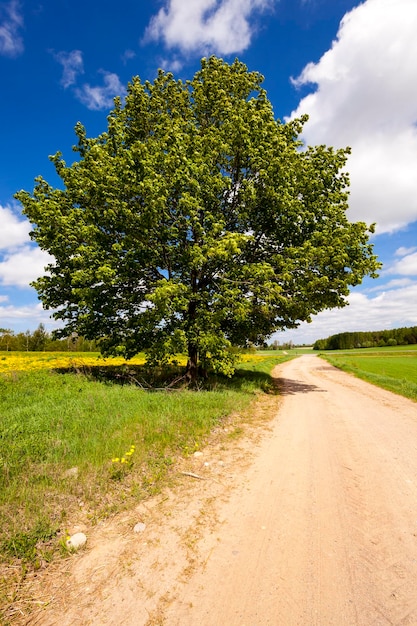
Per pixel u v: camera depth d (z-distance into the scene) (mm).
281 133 16844
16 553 3199
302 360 60125
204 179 13039
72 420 7090
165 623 2496
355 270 15031
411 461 6059
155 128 15266
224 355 12766
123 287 15367
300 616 2551
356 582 2920
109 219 13414
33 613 2592
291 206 13977
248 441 7227
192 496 4574
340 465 5832
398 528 3803
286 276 12961
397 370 31328
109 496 4402
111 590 2838
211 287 15750
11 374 13336
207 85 16531
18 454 5227
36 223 15242
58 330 17172
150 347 13766
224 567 3127
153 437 6316
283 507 4301
